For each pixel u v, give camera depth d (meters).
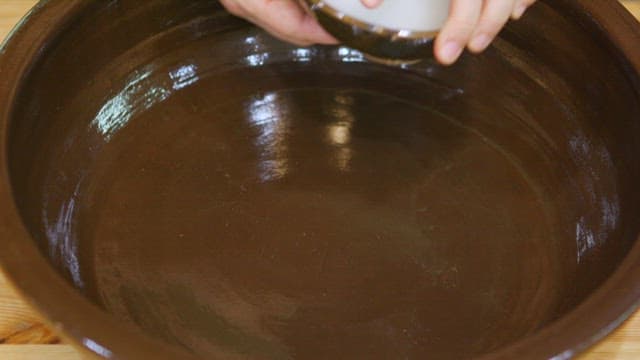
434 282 0.74
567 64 0.84
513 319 0.72
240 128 0.87
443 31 0.67
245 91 0.90
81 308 0.58
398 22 0.69
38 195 0.73
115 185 0.81
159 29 0.87
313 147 0.85
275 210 0.79
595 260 0.74
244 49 0.92
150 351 0.56
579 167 0.82
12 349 0.69
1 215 0.62
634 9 0.95
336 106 0.89
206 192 0.80
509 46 0.88
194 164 0.83
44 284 0.59
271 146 0.85
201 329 0.70
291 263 0.75
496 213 0.80
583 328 0.58
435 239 0.77
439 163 0.84
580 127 0.83
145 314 0.71
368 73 0.92
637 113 0.75
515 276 0.75
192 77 0.90
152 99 0.87
